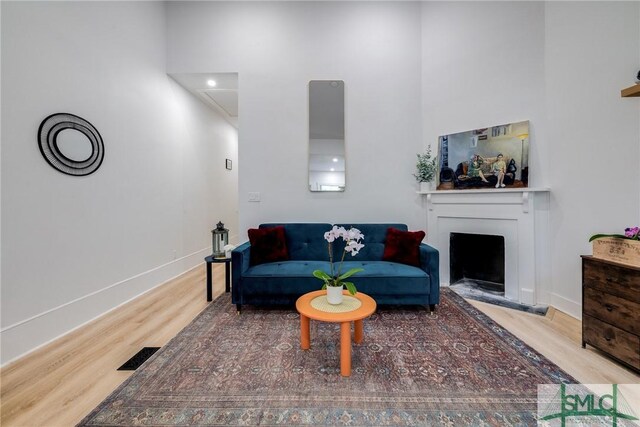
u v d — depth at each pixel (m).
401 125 3.35
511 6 2.74
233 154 5.77
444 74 3.17
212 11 3.38
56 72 2.11
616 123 2.00
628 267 1.57
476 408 1.33
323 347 1.89
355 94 3.36
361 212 3.38
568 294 2.40
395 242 2.74
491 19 2.85
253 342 1.95
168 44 3.42
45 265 2.00
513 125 2.69
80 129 2.29
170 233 3.59
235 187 5.84
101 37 2.53
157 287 3.24
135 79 2.96
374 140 3.36
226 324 2.24
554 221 2.52
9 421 1.27
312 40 3.35
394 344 1.92
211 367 1.66
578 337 2.00
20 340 1.81
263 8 3.36
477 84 2.94
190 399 1.40
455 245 3.10
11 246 1.79
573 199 2.33
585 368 1.63
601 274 1.72
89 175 2.38
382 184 3.37
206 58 3.39
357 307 1.72
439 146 3.18
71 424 1.25
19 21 1.86
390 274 2.38
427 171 3.15
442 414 1.30
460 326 2.18
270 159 3.36
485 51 2.89
